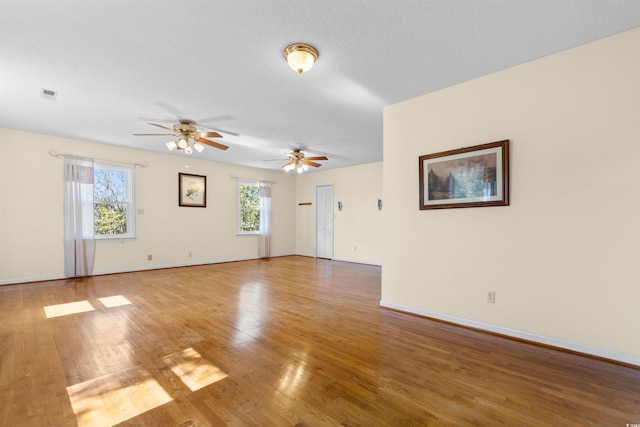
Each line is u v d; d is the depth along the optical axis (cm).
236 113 375
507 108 268
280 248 848
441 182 306
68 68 265
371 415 161
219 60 253
